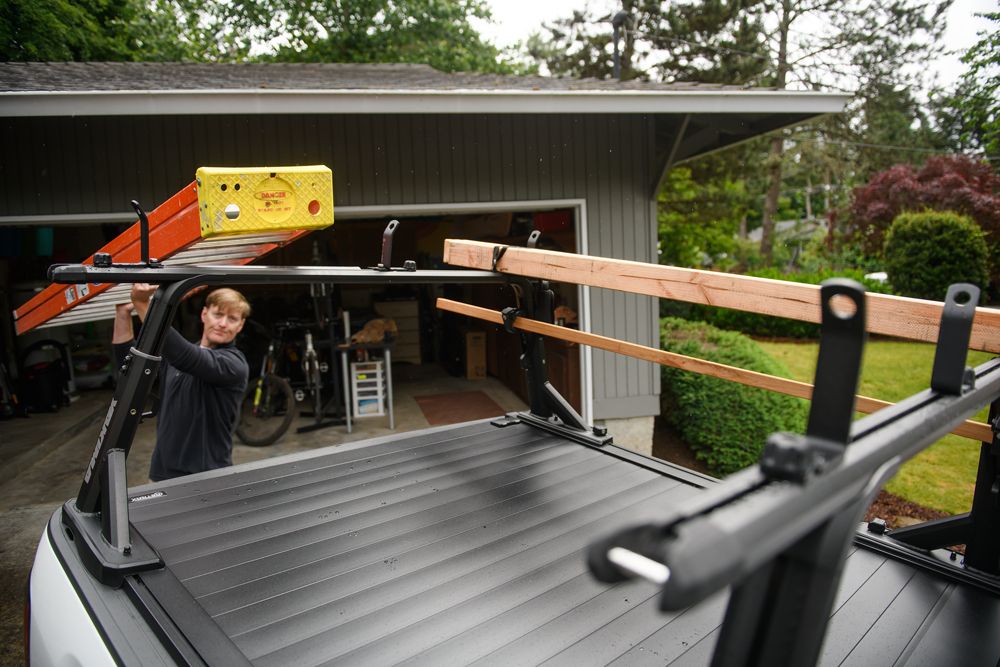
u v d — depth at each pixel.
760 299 1.49
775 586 0.62
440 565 1.50
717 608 1.32
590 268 1.90
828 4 19.36
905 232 14.45
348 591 1.38
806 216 33.56
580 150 6.27
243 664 1.10
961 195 16.17
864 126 21.22
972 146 20.36
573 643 1.21
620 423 6.59
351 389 7.24
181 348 2.43
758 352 6.97
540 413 2.61
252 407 6.65
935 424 0.77
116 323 2.52
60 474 5.75
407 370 10.17
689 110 5.49
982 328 1.19
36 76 5.65
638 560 0.52
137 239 1.77
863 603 1.33
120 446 1.50
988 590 1.36
